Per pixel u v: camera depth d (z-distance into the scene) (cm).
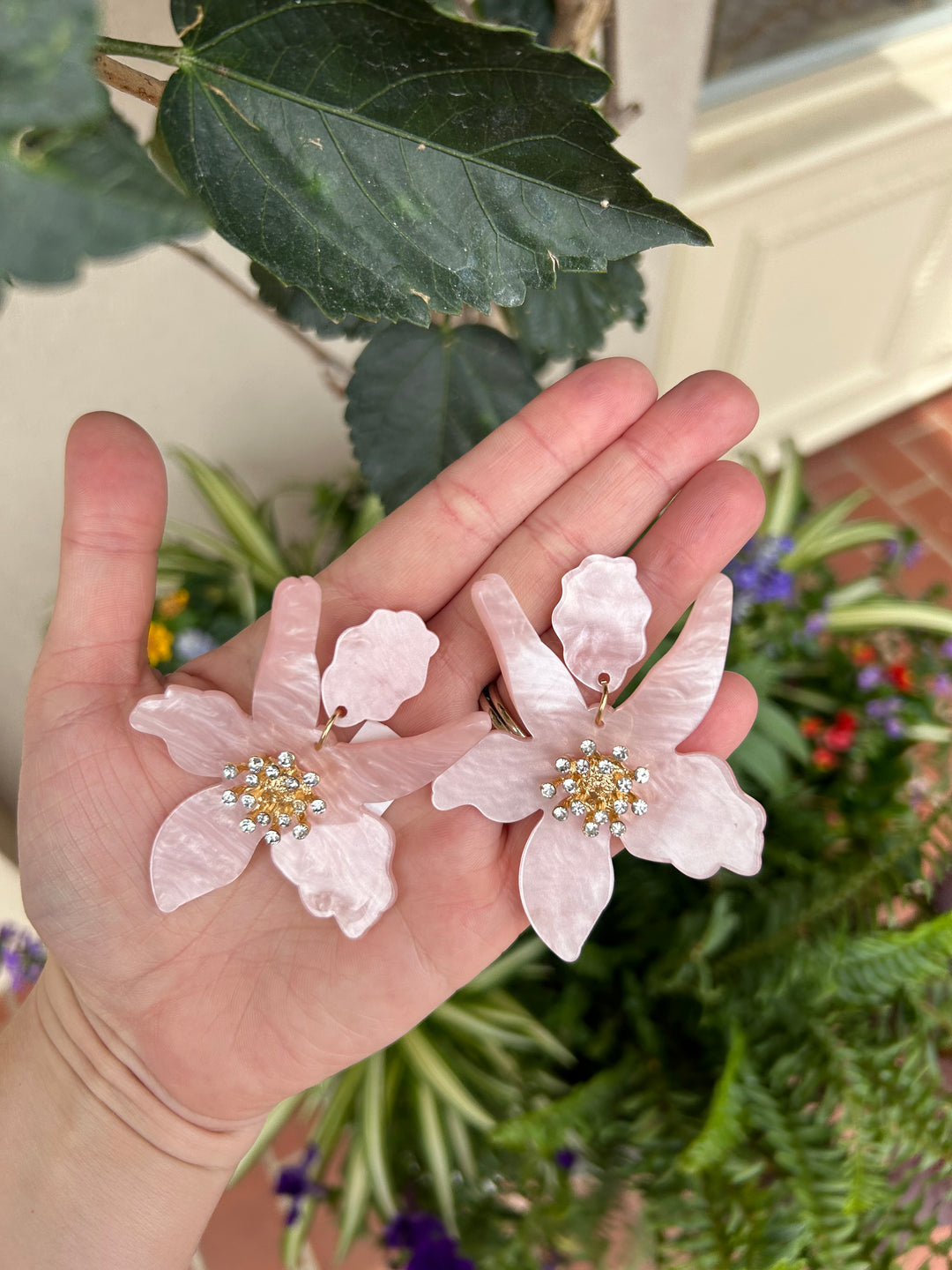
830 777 35
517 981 33
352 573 19
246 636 19
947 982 29
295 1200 30
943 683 36
